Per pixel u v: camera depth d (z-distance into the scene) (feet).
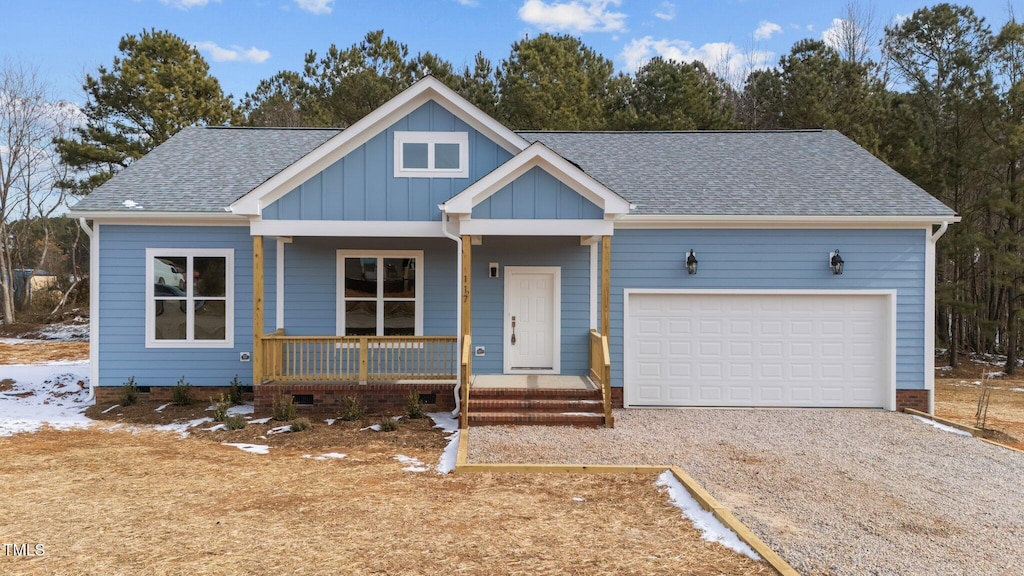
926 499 24.12
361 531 20.08
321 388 38.45
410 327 43.21
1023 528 21.17
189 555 18.11
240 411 38.93
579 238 42.63
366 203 38.93
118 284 42.09
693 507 22.47
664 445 31.53
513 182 36.37
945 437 34.37
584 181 35.88
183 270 42.39
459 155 39.29
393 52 96.12
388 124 39.14
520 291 43.01
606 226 36.17
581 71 104.99
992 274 79.10
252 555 18.13
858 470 27.94
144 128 91.66
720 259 41.65
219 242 42.45
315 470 27.45
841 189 43.47
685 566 17.40
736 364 41.96
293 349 41.19
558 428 34.83
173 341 42.34
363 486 25.13
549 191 36.37
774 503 23.20
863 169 46.62
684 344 42.06
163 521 20.98
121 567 17.31
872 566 17.75
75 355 74.79
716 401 41.98
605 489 24.72
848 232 41.45
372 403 38.75
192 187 43.93
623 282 41.93
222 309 42.60
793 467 28.19
